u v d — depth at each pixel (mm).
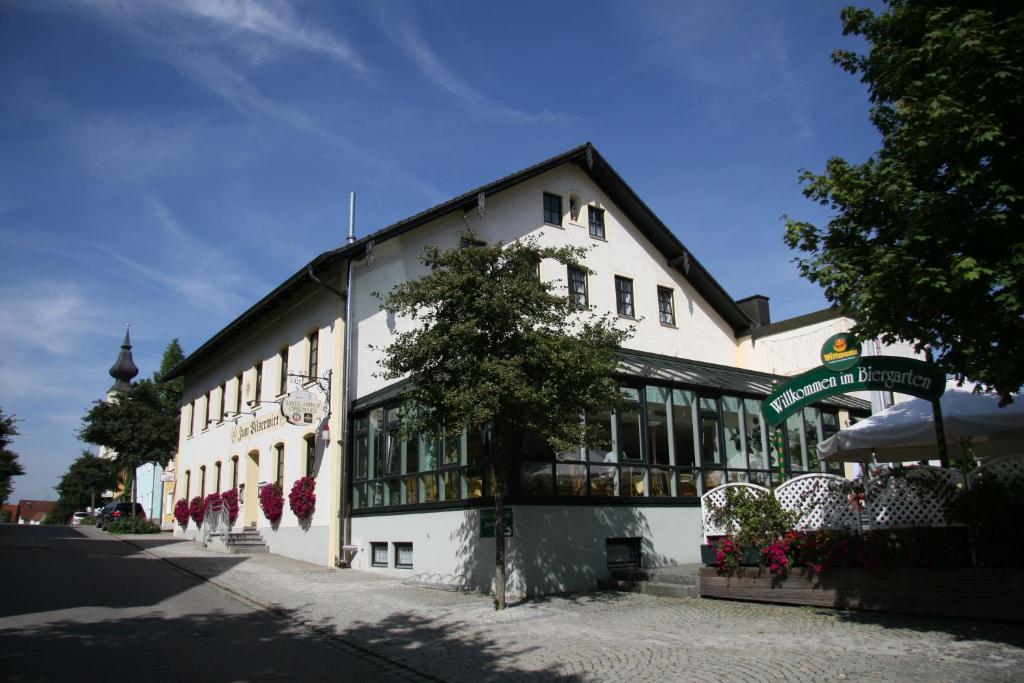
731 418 18703
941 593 9633
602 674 7793
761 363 25766
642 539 15719
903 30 8609
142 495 53250
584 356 11414
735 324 26578
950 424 10781
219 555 21156
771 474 19078
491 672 8078
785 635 9180
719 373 20109
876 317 7973
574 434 11477
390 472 17250
